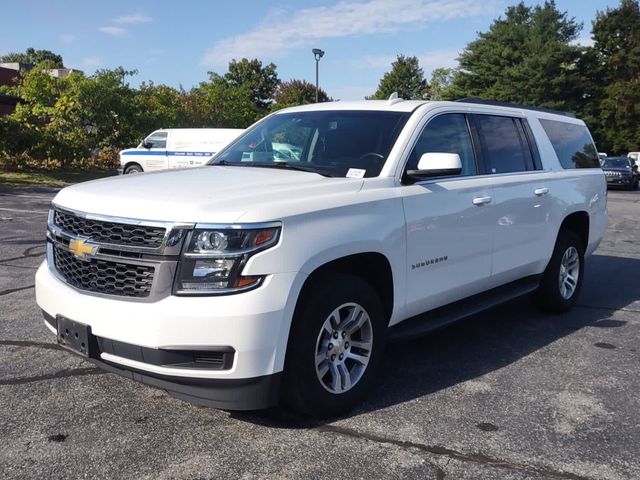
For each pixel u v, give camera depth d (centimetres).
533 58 4812
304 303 358
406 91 6719
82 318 349
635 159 4147
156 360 328
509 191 526
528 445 355
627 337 568
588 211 655
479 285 507
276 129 515
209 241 327
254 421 377
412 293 433
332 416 383
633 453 349
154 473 316
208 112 3450
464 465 331
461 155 494
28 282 711
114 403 397
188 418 378
